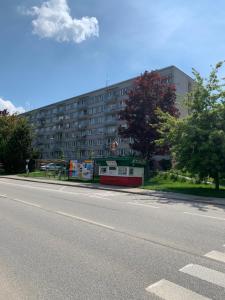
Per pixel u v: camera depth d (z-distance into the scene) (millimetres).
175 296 4430
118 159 27734
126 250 6637
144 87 35844
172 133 23312
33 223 9383
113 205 13961
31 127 56844
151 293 4512
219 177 23000
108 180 28656
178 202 16578
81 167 33844
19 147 53344
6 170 54281
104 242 7258
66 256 6199
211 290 4660
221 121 22078
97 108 84062
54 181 32469
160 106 34781
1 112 67750
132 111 35375
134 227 9031
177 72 65875
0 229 8539
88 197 17328
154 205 14625
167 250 6711
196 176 24000
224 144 20875
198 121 22453
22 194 18016
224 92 22688
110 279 5020
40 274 5234
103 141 80750
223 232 8695
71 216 10656
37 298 4336
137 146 35312
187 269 5531
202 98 22984
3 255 6270
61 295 4434
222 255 6438
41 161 53344
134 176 27438
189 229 8969
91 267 5570
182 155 22797
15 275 5195
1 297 4359
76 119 91625
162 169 56250
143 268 5543
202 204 16234
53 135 101062
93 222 9641
